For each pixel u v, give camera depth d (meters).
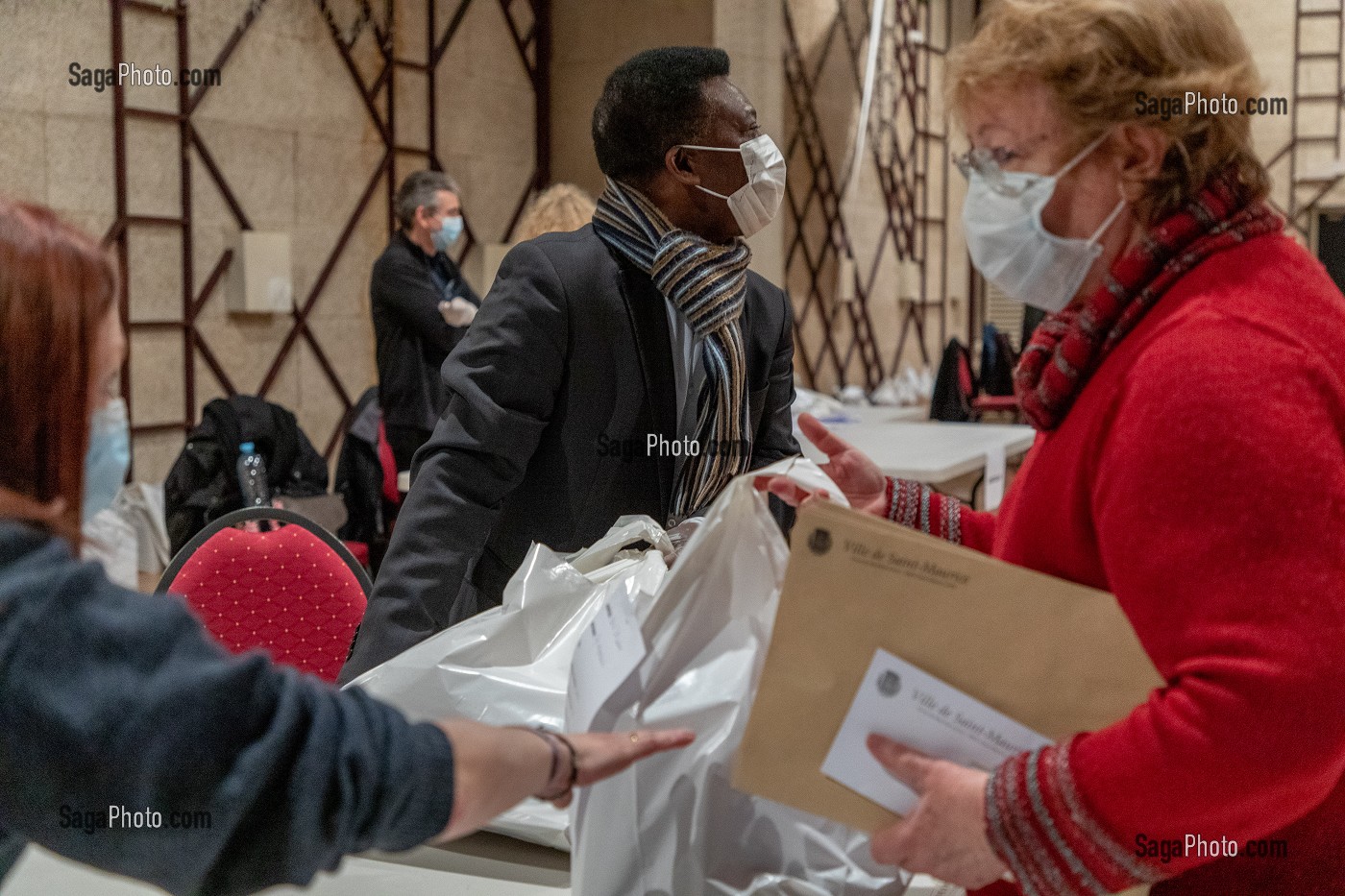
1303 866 0.91
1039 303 1.00
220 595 2.09
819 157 8.09
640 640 1.06
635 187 1.73
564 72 6.89
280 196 5.40
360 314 5.88
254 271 5.18
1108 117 0.88
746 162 1.68
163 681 0.73
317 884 1.21
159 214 4.88
